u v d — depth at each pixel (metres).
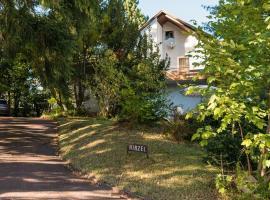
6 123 26.16
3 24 19.28
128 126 18.42
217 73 8.09
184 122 16.94
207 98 8.81
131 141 16.05
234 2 8.37
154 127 18.39
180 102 30.14
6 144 18.89
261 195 8.23
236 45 7.70
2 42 19.92
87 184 11.71
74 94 34.28
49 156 16.45
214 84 8.38
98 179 12.07
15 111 46.09
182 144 15.72
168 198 9.68
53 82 21.00
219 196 9.34
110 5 31.28
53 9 19.17
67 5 19.28
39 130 23.41
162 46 40.66
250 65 7.66
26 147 18.33
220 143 11.05
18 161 15.08
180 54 40.25
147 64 23.11
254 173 9.36
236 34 8.45
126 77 22.53
